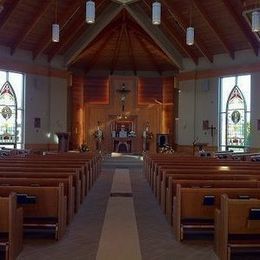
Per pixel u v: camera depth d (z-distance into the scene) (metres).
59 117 20.31
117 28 19.75
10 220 4.54
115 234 5.93
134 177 13.53
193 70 20.53
